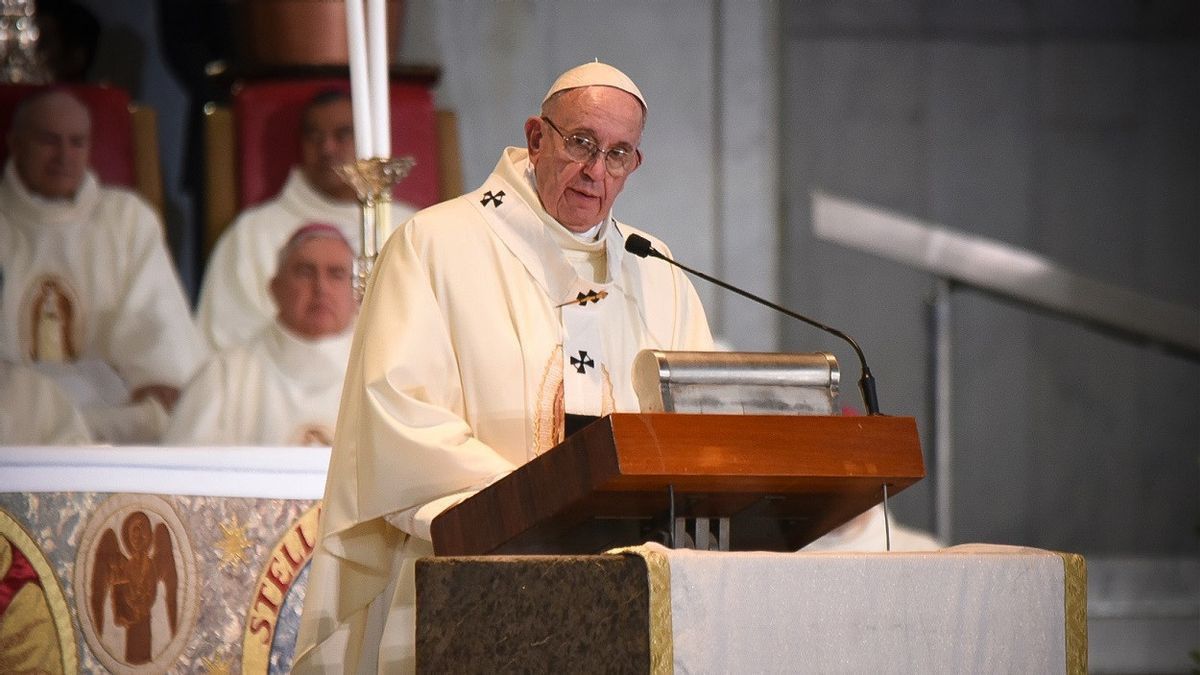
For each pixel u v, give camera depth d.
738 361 9.87
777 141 27.38
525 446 11.68
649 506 9.84
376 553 11.51
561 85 11.95
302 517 13.41
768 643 8.57
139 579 12.88
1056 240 28.75
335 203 23.61
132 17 24.25
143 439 22.67
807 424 9.30
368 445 11.02
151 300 22.95
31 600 12.71
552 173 11.98
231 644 13.07
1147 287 28.81
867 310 28.02
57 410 22.27
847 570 8.88
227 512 13.17
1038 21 28.88
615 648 8.37
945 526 25.84
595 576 8.50
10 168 22.61
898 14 28.58
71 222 22.77
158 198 23.36
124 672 12.77
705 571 8.44
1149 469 28.67
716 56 26.94
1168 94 29.02
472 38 26.20
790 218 28.03
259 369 23.17
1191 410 28.77
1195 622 27.30
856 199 28.31
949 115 28.61
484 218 12.16
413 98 24.30
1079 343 28.64
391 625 11.08
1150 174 28.91
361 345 11.66
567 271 12.06
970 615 9.21
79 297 22.66
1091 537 28.47
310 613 11.31
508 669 8.75
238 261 23.36
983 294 27.94
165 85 24.31
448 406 11.62
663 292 12.77
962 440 28.30
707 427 9.05
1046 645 9.44
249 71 23.64
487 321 11.80
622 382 12.26
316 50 23.66
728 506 10.24
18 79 23.16
